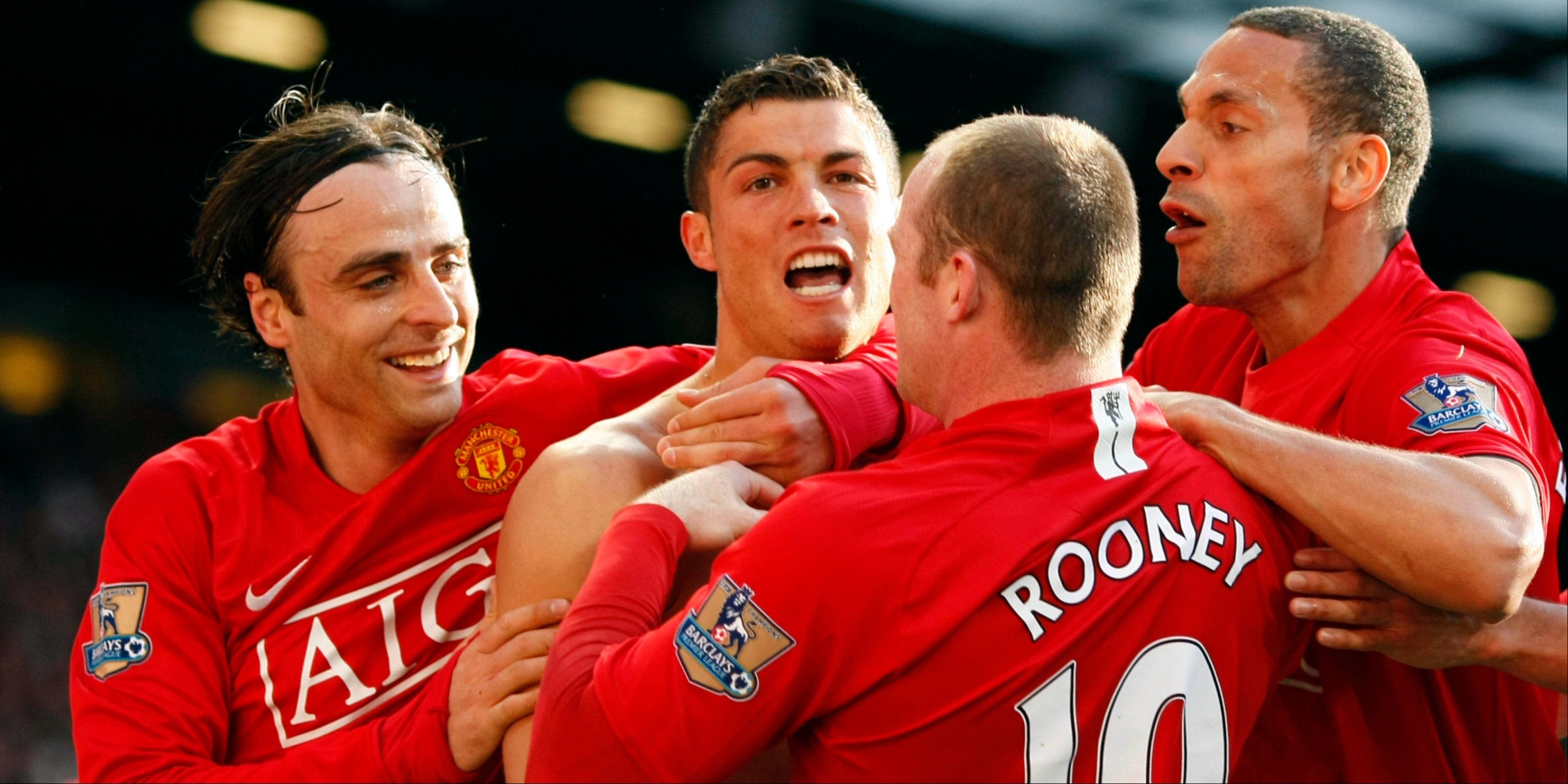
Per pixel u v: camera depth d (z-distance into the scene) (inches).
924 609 217.8
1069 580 221.1
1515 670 268.4
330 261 313.3
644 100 1180.5
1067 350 236.7
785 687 217.9
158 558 323.9
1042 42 1054.4
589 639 234.2
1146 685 222.7
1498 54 1023.0
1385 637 250.2
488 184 1391.5
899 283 249.8
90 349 1475.1
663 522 250.1
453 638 321.1
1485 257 1343.5
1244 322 346.0
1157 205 1233.4
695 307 1614.2
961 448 231.3
